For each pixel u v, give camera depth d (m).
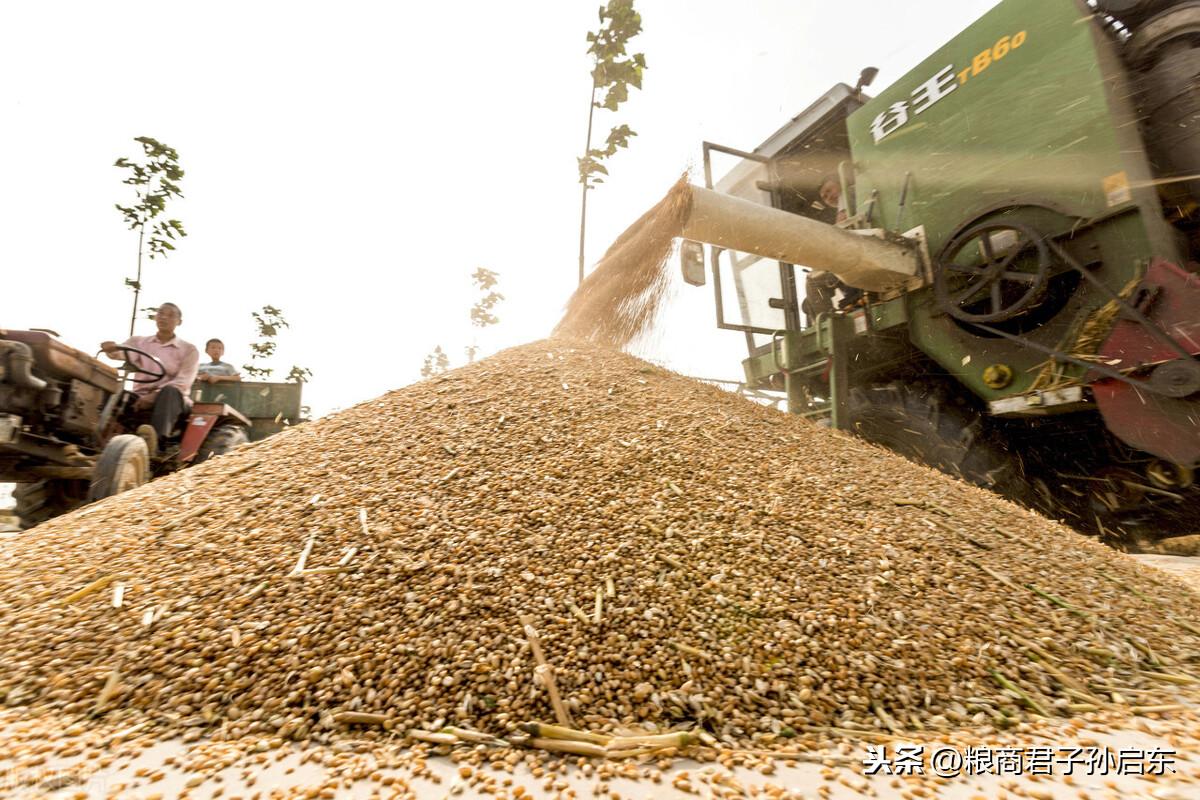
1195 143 3.56
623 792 1.10
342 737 1.25
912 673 1.54
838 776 1.15
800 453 3.02
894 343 5.20
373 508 2.08
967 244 4.31
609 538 1.96
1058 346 3.80
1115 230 3.58
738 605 1.71
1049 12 3.90
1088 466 4.33
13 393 3.16
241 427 5.18
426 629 1.54
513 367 3.57
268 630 1.52
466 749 1.23
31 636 1.52
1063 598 2.05
